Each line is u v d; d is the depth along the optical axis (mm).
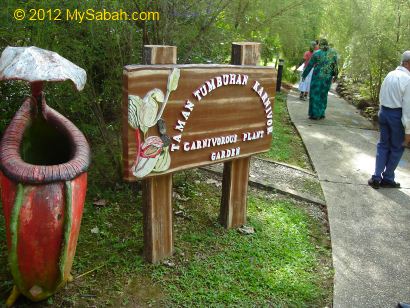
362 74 10070
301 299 3184
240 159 3869
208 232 3904
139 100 2916
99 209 4090
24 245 2498
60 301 2898
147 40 4098
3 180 2514
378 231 4332
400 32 8469
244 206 4070
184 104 3201
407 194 5273
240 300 3088
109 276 3209
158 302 2996
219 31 4879
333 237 4148
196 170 5215
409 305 3135
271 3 6824
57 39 3615
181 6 4160
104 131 4234
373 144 7340
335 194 5148
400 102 5051
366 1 9008
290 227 4203
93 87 3945
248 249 3705
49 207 2465
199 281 3244
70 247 2656
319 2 8766
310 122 8703
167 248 3465
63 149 2977
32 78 2314
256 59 3688
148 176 3121
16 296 2822
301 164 6176
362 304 3207
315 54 8781
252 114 3723
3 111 4184
